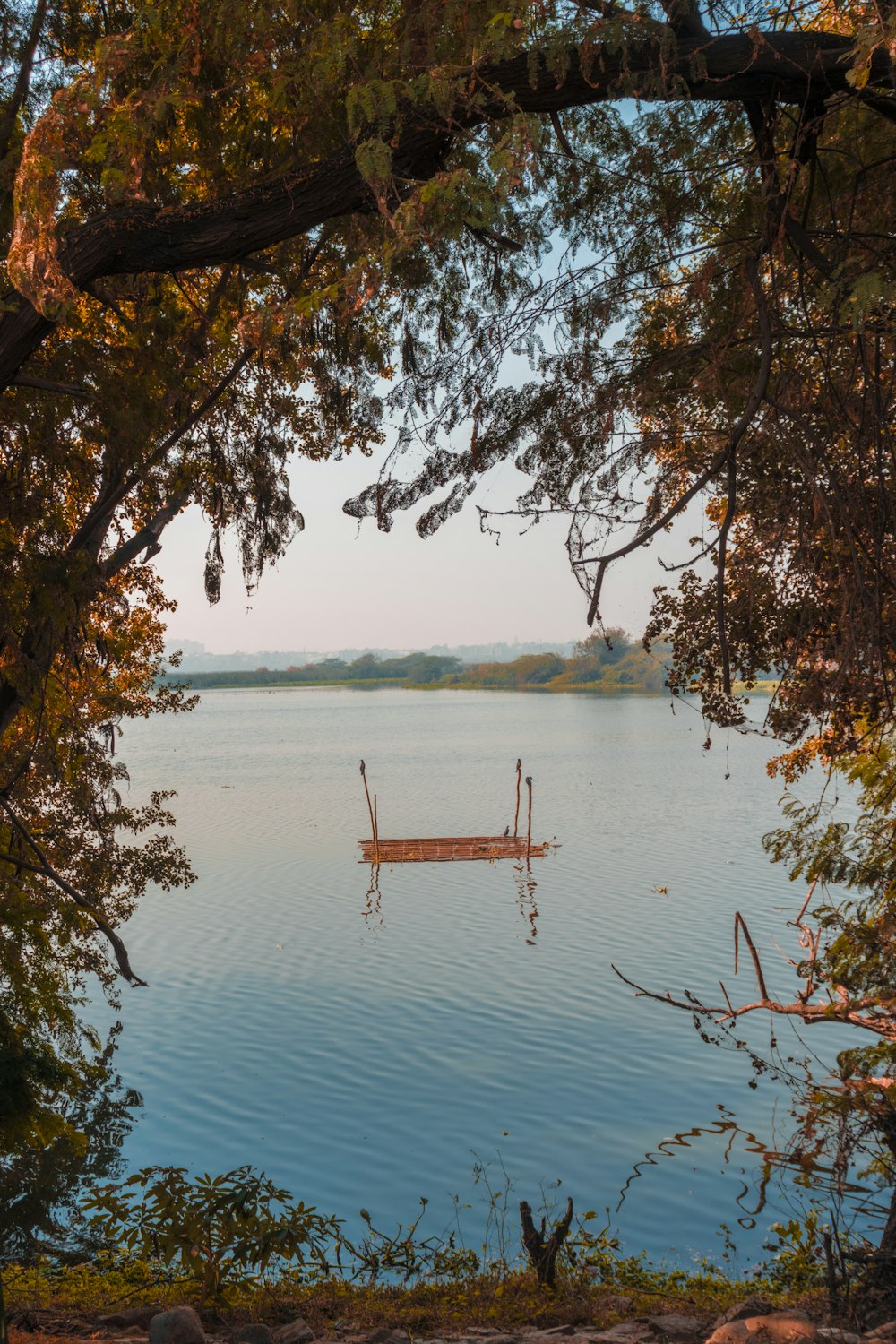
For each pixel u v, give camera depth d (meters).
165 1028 24.09
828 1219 9.80
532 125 4.11
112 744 17.34
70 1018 15.64
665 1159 16.00
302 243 8.94
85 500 11.62
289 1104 19.11
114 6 8.10
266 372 10.47
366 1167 16.12
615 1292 8.23
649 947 29.95
